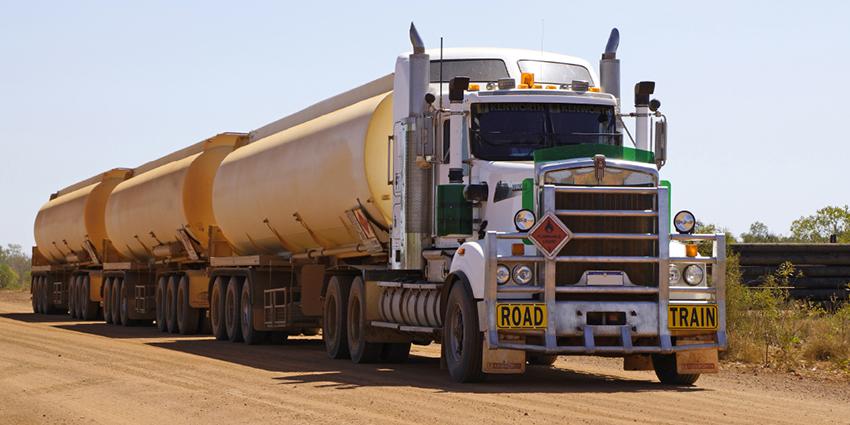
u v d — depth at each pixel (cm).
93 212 4559
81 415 1361
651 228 1627
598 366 2133
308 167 2469
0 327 3544
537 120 1803
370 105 2255
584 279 1602
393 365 2116
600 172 1611
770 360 2123
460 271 1695
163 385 1673
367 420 1253
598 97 1830
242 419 1290
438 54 2066
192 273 3419
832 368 2008
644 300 1630
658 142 1811
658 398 1477
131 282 4031
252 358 2300
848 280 3362
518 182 1705
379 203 2178
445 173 1866
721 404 1423
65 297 5116
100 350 2475
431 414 1298
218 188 3139
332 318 2336
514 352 1606
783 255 3366
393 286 2039
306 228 2570
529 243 1608
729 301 2406
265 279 2908
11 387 1688
